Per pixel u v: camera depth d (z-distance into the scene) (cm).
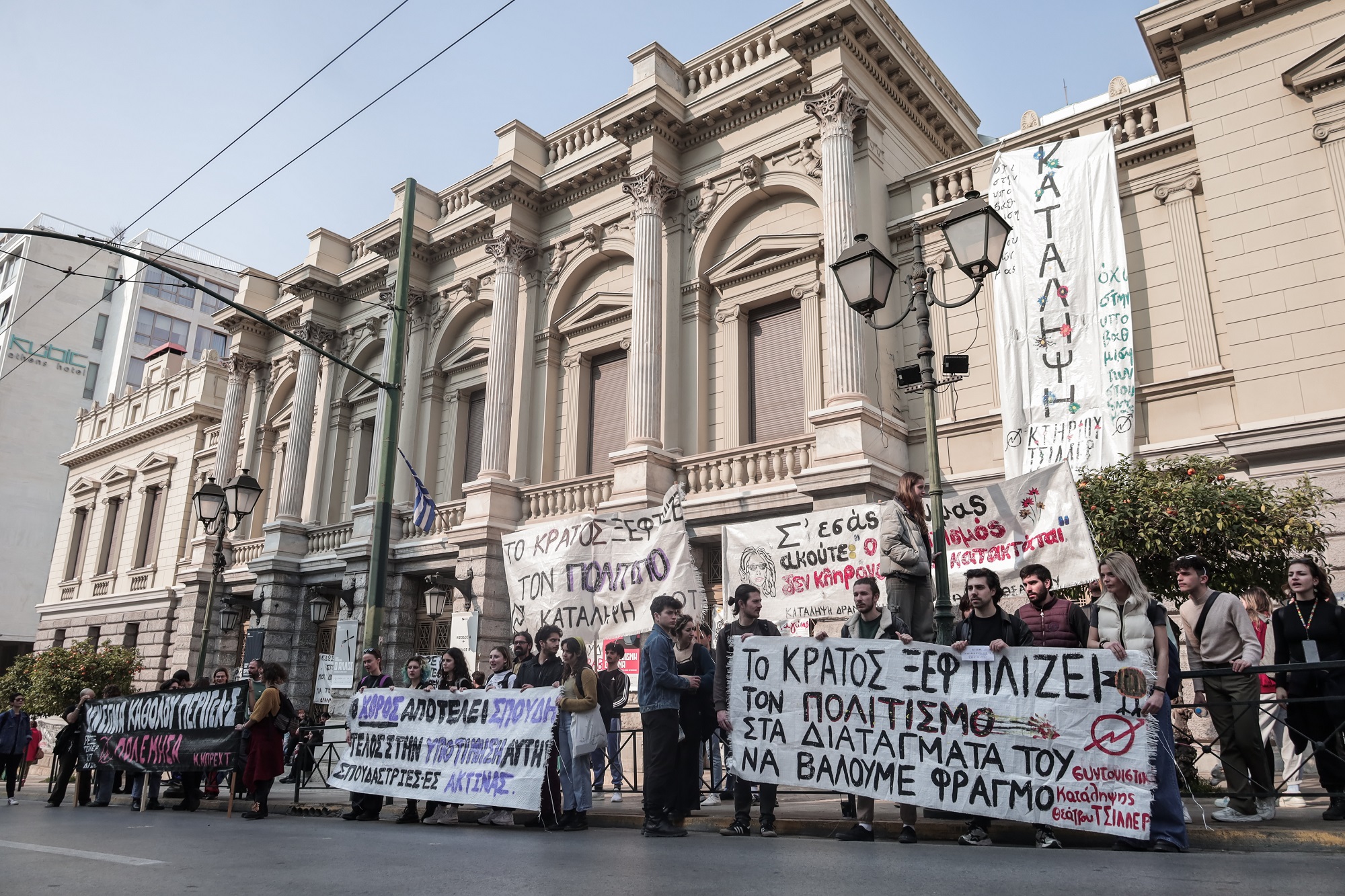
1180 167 1427
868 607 760
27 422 4838
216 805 1294
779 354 1759
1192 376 1344
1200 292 1371
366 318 2559
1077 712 643
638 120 1884
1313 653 718
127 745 1294
